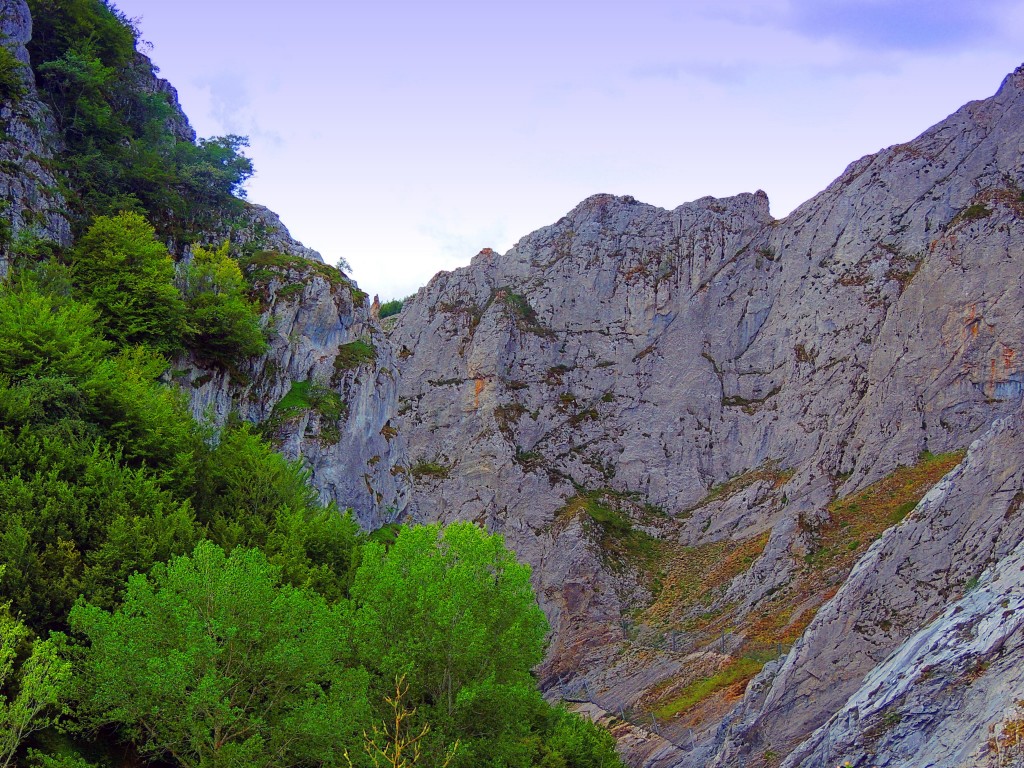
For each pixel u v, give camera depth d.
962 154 108.00
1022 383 88.00
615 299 123.69
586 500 107.50
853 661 50.41
